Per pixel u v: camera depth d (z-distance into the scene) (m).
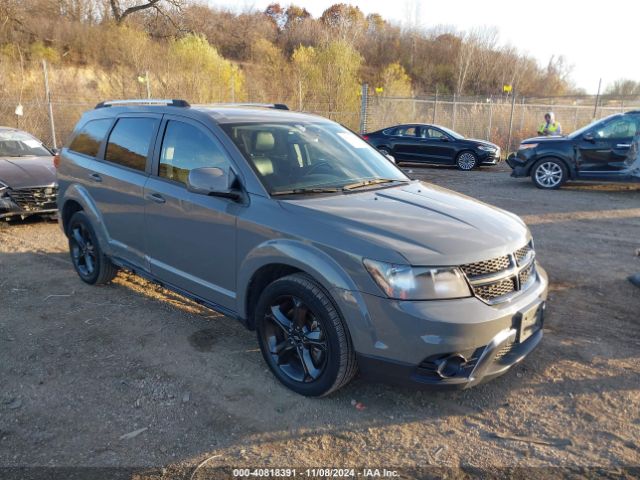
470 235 3.26
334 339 3.20
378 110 23.30
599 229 8.20
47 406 3.38
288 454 2.96
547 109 24.42
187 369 3.85
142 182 4.45
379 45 56.72
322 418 3.29
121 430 3.15
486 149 16.61
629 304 5.13
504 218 3.71
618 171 11.43
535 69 53.41
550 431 3.20
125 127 4.85
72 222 5.48
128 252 4.77
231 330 4.51
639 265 6.36
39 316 4.77
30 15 36.91
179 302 5.13
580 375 3.82
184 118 4.27
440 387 3.04
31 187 7.90
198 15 49.59
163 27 45.84
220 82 23.45
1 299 5.16
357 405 3.42
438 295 3.00
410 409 3.40
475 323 2.98
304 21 56.53
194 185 3.63
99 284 5.52
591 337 4.41
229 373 3.80
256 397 3.50
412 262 2.98
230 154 3.85
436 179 14.23
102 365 3.90
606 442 3.10
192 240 4.05
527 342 3.52
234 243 3.71
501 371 3.27
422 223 3.34
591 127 11.69
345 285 3.09
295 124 4.45
